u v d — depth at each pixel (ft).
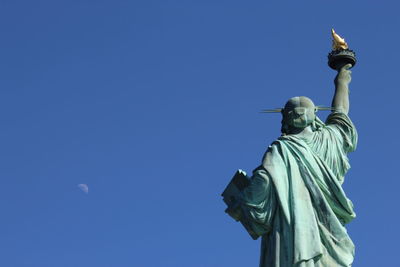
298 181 367.25
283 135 384.68
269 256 359.25
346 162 383.24
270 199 365.20
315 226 357.82
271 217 363.76
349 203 368.89
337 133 388.37
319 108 390.63
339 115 396.37
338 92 408.46
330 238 359.05
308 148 375.86
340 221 371.15
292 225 357.82
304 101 387.14
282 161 371.76
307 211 360.89
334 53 418.72
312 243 353.92
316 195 365.61
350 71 417.90
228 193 377.50
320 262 354.54
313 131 385.50
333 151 380.58
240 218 373.81
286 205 361.92
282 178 367.45
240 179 374.84
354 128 394.32
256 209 363.97
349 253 359.46
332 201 368.68
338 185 369.09
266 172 367.66
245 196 366.22
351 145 390.83
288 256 352.90
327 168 372.38
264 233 366.22
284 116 387.55
